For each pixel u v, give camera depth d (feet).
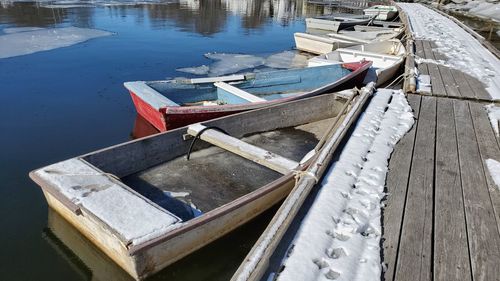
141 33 41.86
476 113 13.76
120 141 16.25
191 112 14.10
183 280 8.51
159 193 10.58
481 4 87.66
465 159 9.95
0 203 11.21
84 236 8.79
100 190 8.39
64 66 27.40
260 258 5.74
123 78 25.34
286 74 20.27
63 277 8.63
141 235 7.06
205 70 28.86
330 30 44.60
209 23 51.80
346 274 5.76
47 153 14.87
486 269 6.09
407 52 25.40
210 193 10.78
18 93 21.48
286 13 69.31
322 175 8.75
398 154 10.14
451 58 24.08
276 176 11.91
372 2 95.25
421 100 15.29
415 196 8.10
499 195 8.24
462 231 7.00
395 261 6.20
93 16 50.83
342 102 16.47
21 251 9.32
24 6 54.90
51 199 9.14
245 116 13.82
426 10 64.28
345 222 7.02
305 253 6.15
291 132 15.35
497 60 23.57
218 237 8.83
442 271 6.01
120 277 8.33
